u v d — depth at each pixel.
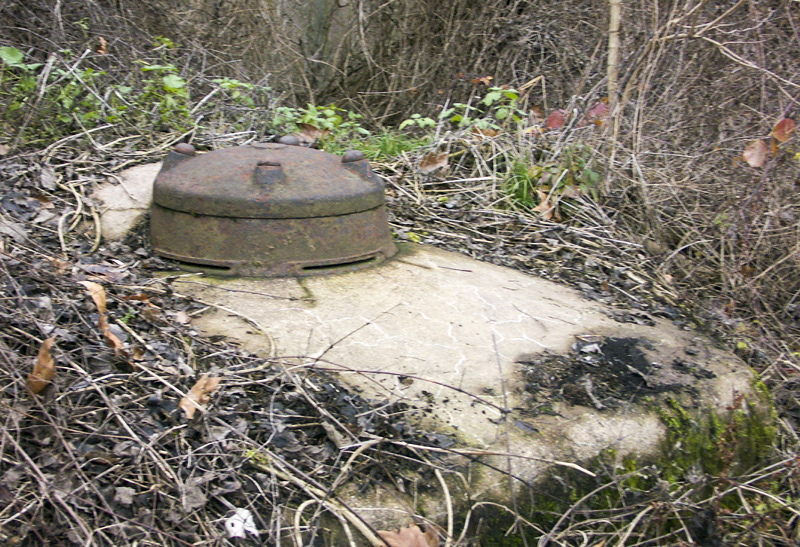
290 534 1.37
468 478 1.52
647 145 3.20
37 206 2.29
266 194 2.10
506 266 2.56
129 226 2.34
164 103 3.06
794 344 2.47
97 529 1.29
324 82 5.12
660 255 2.81
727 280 2.68
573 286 2.47
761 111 3.00
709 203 3.02
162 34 4.19
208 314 1.89
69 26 3.55
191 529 1.34
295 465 1.49
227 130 3.29
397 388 1.70
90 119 2.86
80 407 1.49
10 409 1.41
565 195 2.99
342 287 2.09
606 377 1.88
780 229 2.70
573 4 4.55
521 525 1.51
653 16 3.10
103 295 1.74
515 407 1.71
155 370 1.63
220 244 2.11
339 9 5.08
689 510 1.66
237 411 1.57
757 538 1.69
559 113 3.19
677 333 2.21
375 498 1.45
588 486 1.61
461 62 4.62
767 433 1.96
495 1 4.56
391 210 2.86
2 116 2.69
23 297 1.67
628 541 1.60
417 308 2.05
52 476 1.35
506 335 2.00
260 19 4.59
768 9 3.36
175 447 1.47
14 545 1.23
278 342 1.80
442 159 3.16
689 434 1.79
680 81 3.47
